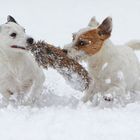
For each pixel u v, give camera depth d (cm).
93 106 1116
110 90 1115
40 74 1130
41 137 773
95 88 1166
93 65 1141
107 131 810
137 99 1198
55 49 1127
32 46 1114
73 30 3102
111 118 916
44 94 1194
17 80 1114
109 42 1138
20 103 1107
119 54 1154
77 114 958
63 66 1127
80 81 1151
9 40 1095
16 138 771
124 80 1143
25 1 5181
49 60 1134
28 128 838
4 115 961
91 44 1104
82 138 765
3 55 1102
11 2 5050
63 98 1175
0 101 1180
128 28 3178
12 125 868
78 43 1109
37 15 4006
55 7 4684
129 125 858
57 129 823
